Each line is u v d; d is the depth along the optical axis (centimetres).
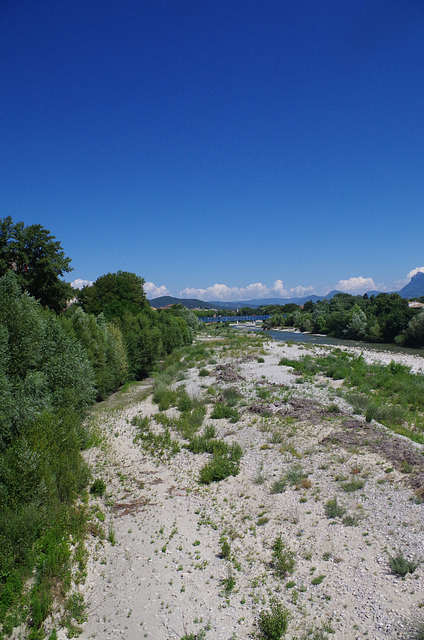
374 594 702
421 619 621
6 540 825
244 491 1206
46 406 1376
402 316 6675
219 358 3838
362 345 6538
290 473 1227
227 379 2769
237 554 905
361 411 1814
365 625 640
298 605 717
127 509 1159
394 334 6812
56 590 796
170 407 2305
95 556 938
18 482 982
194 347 5141
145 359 3566
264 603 739
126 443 1733
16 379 1322
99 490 1239
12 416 1211
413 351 5509
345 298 11981
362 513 961
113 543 990
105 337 2767
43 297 3616
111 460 1523
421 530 845
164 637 685
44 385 1448
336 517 970
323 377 2773
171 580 836
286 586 773
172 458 1537
